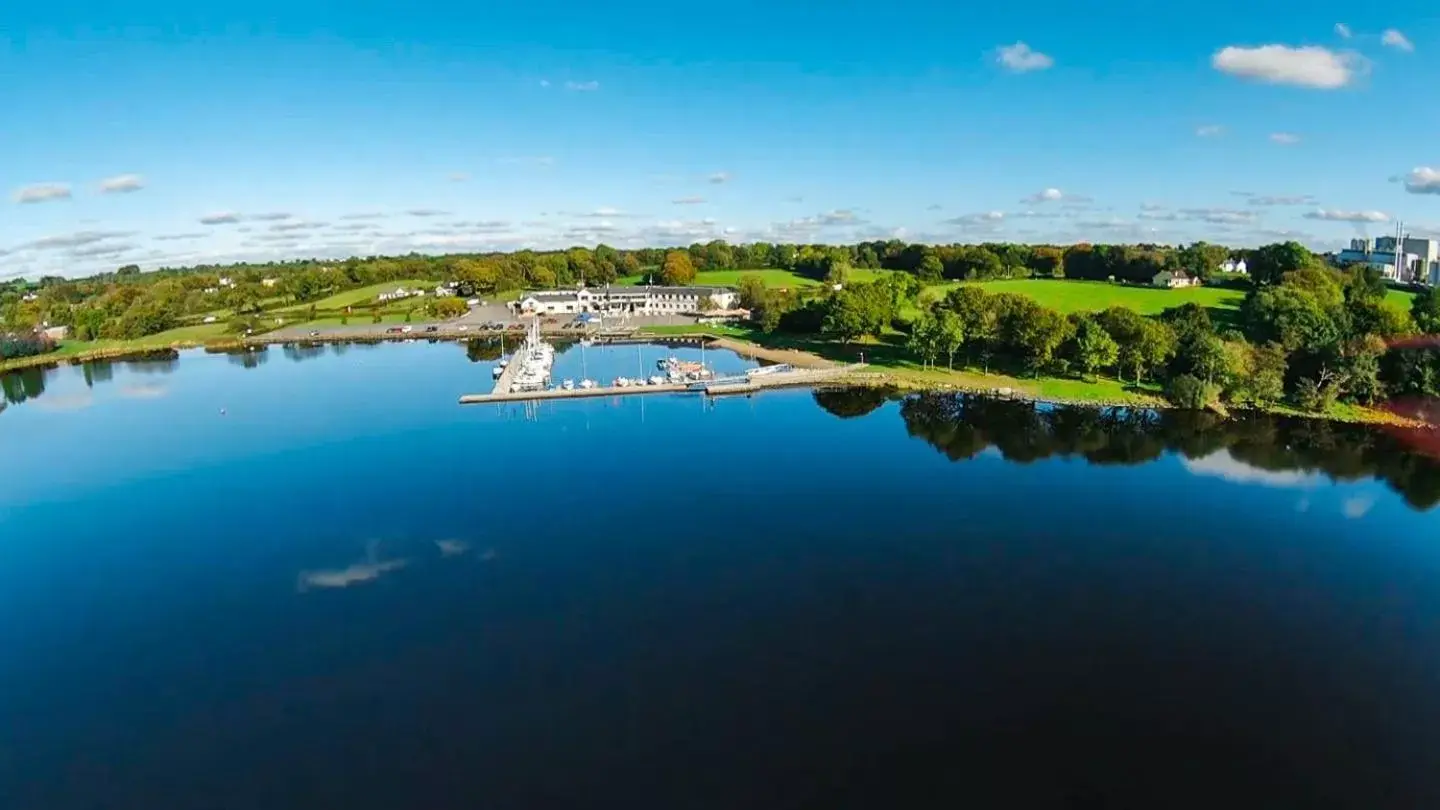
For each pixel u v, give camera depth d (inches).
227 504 3818.9
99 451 4827.8
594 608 2694.4
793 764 1881.2
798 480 4040.4
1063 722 2033.7
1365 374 5300.2
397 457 4547.2
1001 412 5492.1
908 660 2336.4
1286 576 2893.7
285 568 3085.6
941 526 3393.2
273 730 2090.3
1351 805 1750.7
